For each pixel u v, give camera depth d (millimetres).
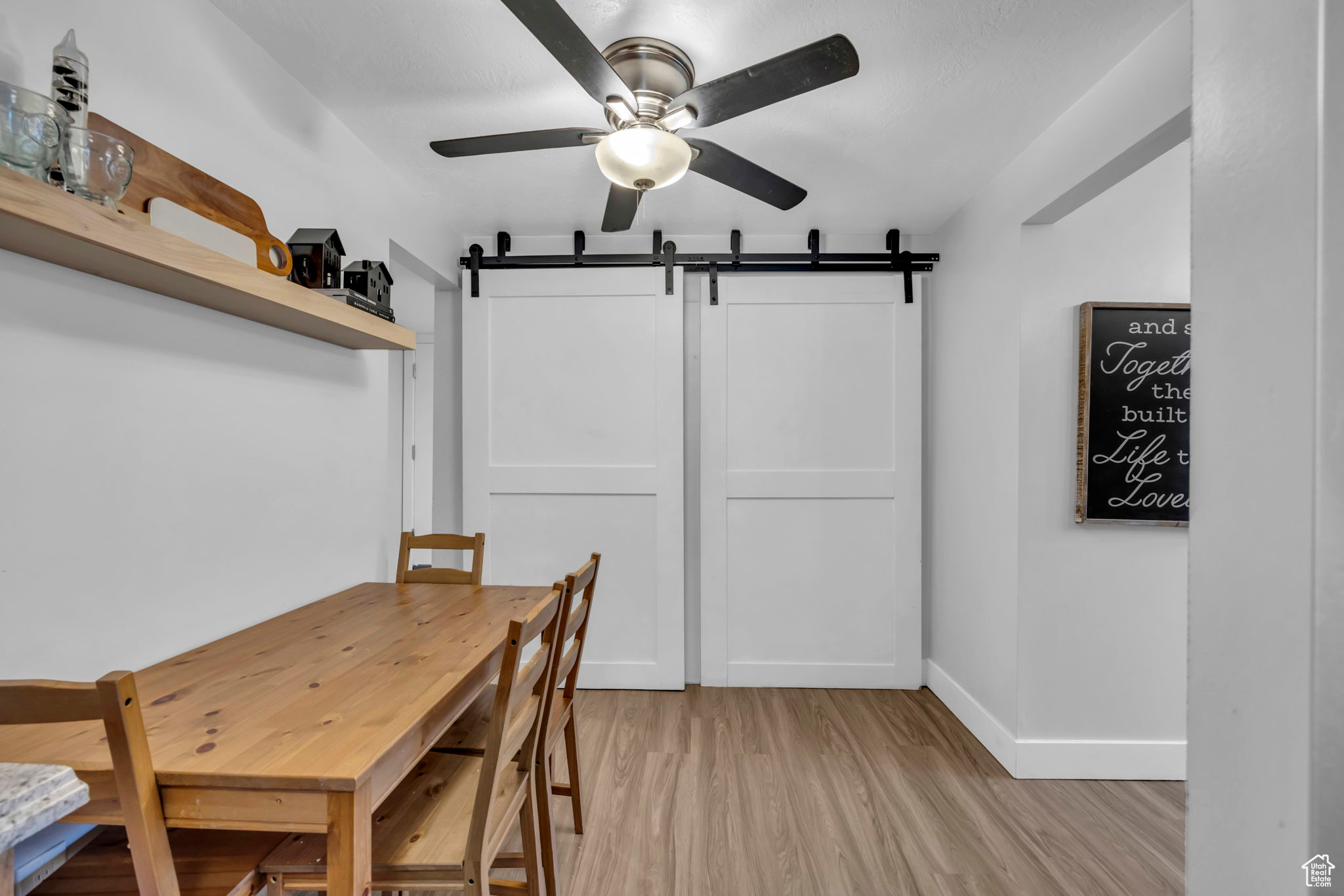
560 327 3201
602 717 2832
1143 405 2297
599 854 1862
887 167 2451
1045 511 2330
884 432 3199
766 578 3219
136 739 852
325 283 1750
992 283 2562
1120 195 2359
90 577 1240
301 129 1897
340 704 1147
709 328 3221
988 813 2086
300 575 1887
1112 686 2324
